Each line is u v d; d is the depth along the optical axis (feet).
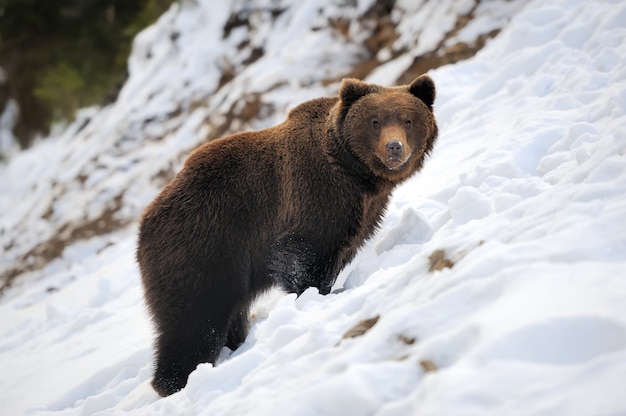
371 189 42.11
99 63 194.49
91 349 56.49
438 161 56.65
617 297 21.08
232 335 45.16
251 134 44.55
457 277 25.79
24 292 91.50
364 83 42.45
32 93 213.87
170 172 99.76
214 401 28.58
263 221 43.14
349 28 95.91
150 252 42.83
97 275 77.41
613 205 26.73
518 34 69.00
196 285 41.88
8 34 192.65
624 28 60.23
